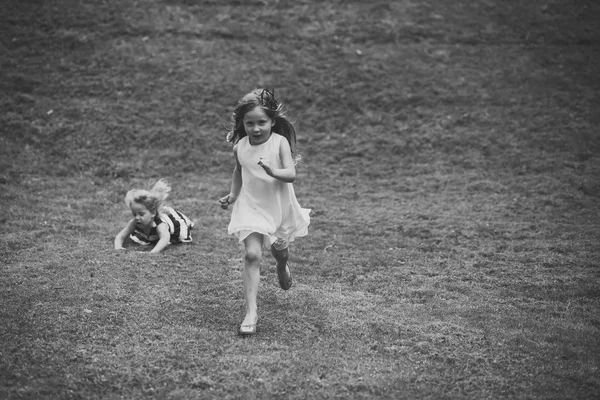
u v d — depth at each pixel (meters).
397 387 8.11
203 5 24.86
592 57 23.36
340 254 13.01
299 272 11.99
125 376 8.26
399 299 10.84
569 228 14.42
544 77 22.25
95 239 13.38
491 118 20.38
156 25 23.67
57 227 14.01
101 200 16.02
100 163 18.14
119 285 10.94
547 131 19.75
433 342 9.27
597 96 21.41
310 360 8.69
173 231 13.23
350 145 19.44
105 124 19.55
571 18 25.25
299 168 18.38
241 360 8.66
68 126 19.39
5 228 13.88
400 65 22.61
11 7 23.95
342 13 24.94
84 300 10.29
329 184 17.56
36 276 11.26
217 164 18.50
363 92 21.45
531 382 8.24
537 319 10.12
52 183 16.89
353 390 8.06
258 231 9.35
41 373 8.27
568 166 18.08
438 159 18.78
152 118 20.02
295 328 9.66
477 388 8.13
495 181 17.41
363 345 9.17
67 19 23.66
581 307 10.62
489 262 12.59
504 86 21.81
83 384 8.09
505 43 23.95
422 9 25.36
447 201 16.27
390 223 14.84
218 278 11.49
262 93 9.46
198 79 21.56
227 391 8.02
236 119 9.67
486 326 9.76
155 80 21.42
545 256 12.84
